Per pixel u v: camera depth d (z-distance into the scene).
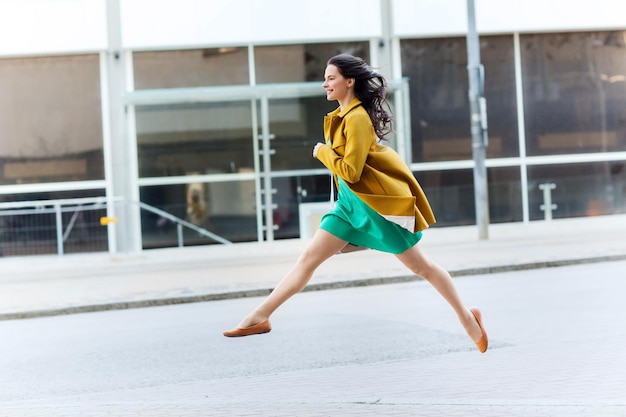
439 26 26.91
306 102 25.52
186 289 17.97
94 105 25.83
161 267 22.22
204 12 26.12
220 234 25.44
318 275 18.88
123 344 12.73
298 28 26.41
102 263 23.92
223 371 10.36
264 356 11.12
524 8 27.36
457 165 27.06
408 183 7.40
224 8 26.16
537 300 14.64
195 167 25.38
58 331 14.51
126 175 25.06
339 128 7.30
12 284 20.47
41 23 25.66
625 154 28.09
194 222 25.38
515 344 10.94
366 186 7.25
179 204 25.36
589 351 10.18
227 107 25.39
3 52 25.61
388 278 18.41
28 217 24.16
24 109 25.69
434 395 8.34
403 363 10.11
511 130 27.42
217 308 16.17
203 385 9.59
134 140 25.20
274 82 26.38
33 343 13.36
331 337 12.15
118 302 16.89
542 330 11.84
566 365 9.45
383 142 25.44
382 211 7.21
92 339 13.38
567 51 27.77
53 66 25.77
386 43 26.77
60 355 12.14
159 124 25.23
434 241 24.78
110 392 9.56
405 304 15.07
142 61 26.00
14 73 25.69
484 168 24.25
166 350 12.01
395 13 26.75
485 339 7.84
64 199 25.72
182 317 15.23
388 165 7.32
